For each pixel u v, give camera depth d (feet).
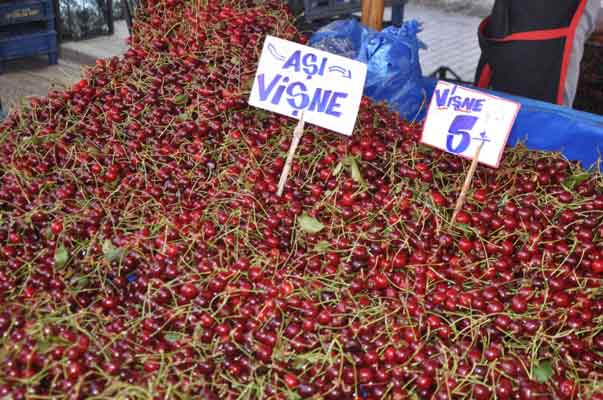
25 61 23.84
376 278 5.69
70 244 6.40
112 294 5.92
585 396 4.79
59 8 24.08
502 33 11.07
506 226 6.20
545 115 8.87
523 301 5.39
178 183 7.18
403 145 7.37
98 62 8.90
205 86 8.26
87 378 4.85
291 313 5.47
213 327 5.39
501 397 4.78
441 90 6.95
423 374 4.91
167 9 9.91
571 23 10.55
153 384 4.75
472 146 6.73
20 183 7.09
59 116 8.06
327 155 7.21
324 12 14.71
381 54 9.19
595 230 6.29
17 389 4.67
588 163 8.64
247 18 9.24
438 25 29.81
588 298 5.49
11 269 6.09
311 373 5.01
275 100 7.28
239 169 7.14
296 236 6.28
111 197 7.06
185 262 6.01
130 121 7.96
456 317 5.48
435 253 5.99
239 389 4.97
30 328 5.07
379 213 6.39
